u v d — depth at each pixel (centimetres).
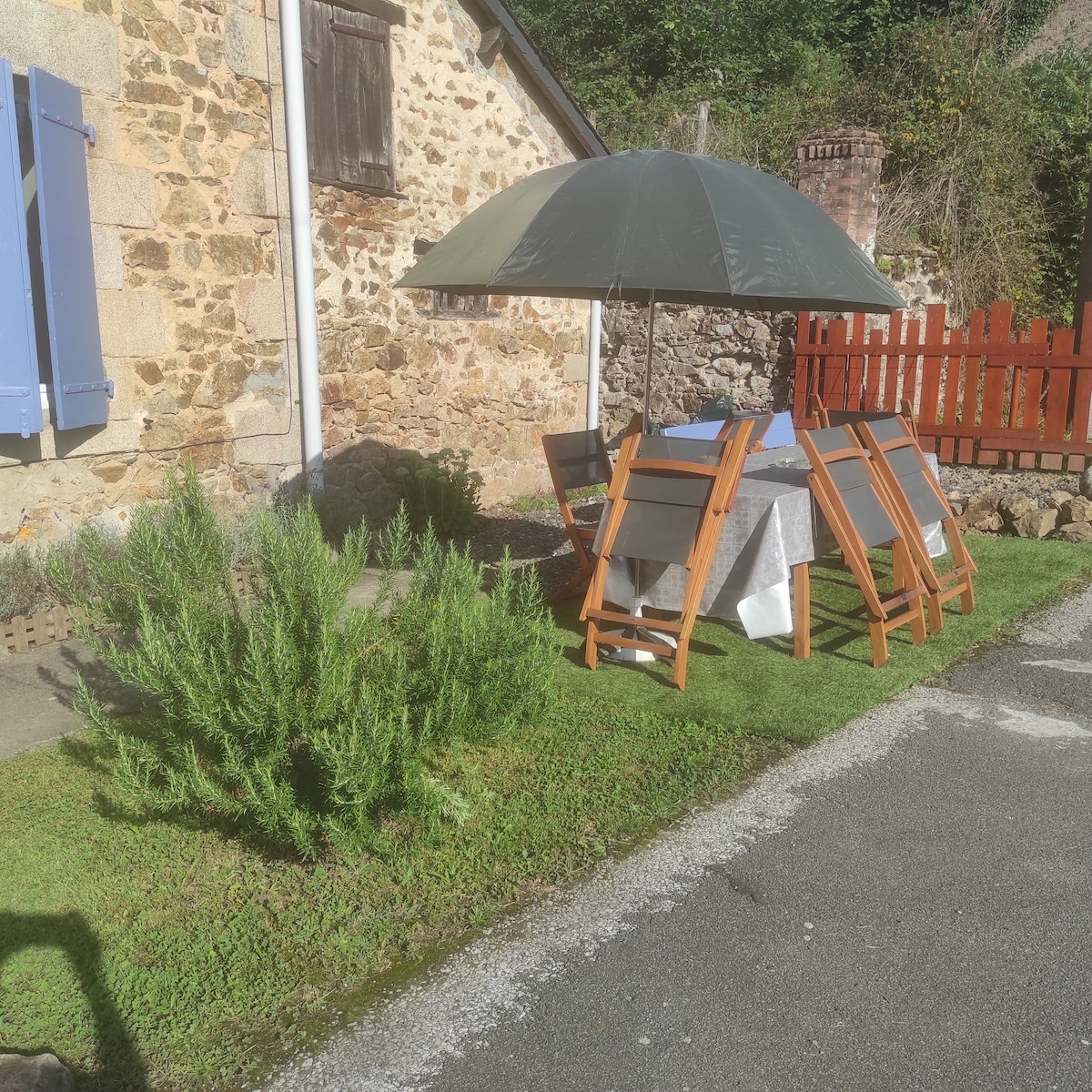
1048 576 590
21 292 485
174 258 597
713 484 429
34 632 486
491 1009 235
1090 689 431
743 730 387
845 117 1430
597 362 1012
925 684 439
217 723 288
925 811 326
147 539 357
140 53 566
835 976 246
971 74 1310
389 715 301
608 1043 224
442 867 292
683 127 1552
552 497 941
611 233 409
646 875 288
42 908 272
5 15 498
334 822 281
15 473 519
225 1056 220
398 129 766
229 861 296
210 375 628
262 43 641
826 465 457
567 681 440
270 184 658
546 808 326
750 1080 213
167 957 253
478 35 838
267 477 678
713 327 1056
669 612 534
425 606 352
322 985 243
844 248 457
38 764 357
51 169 483
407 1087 212
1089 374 803
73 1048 222
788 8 1770
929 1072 216
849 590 577
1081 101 1323
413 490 764
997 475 827
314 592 310
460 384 853
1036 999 238
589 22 1866
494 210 462
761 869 292
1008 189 1255
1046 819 321
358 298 745
